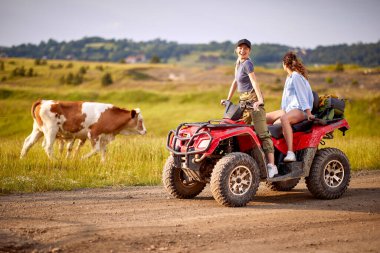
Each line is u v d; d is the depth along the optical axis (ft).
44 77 571.69
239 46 36.60
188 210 34.47
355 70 453.17
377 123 216.54
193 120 246.47
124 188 44.60
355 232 28.94
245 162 35.19
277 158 39.09
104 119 67.82
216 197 34.99
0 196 39.14
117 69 614.34
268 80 416.46
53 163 54.24
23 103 292.61
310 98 38.68
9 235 26.84
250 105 36.27
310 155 38.55
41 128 64.69
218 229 29.12
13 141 84.99
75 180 46.11
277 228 29.66
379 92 290.97
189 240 26.73
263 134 36.42
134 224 29.89
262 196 41.16
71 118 65.62
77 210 33.99
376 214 33.86
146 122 245.24
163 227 29.25
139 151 63.26
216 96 315.58
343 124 40.40
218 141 34.58
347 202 38.19
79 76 545.03
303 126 38.93
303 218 32.40
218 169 34.73
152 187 45.42
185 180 38.96
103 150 66.59
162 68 623.36
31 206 35.14
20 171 48.88
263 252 24.89
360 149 67.87
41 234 27.14
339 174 40.24
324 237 27.78
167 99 322.75
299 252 24.98
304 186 46.75
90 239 26.30
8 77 563.89
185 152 35.06
